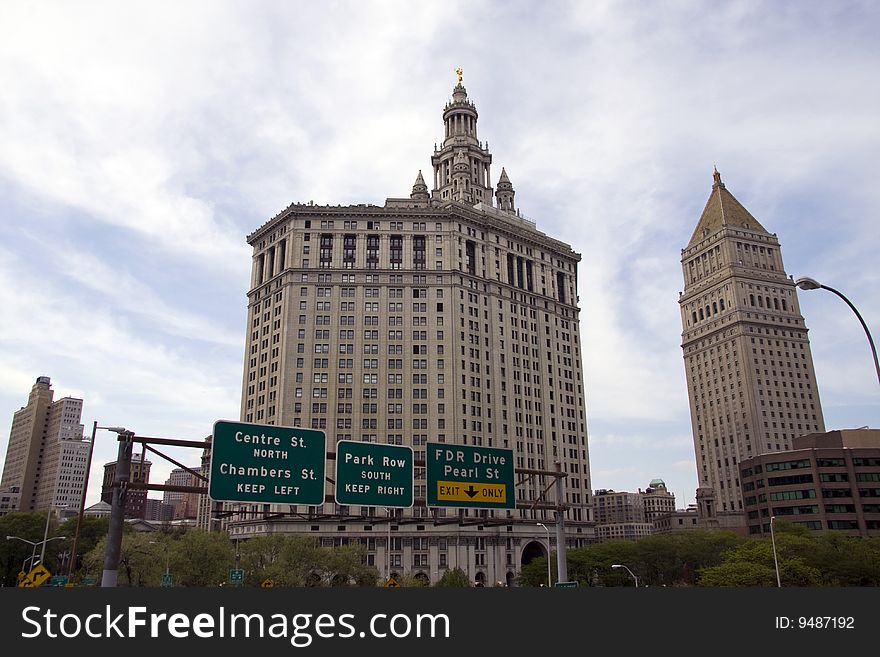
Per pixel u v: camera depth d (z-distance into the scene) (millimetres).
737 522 191750
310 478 35969
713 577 88812
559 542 44281
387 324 139500
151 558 84812
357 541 123062
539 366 155000
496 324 149000
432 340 139500
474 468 41781
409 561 123625
